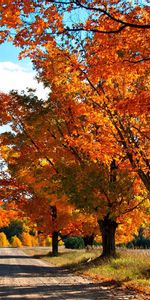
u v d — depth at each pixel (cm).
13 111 2366
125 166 1736
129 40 991
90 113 1552
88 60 1039
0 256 4800
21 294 1301
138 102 1032
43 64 1582
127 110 1054
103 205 2092
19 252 6112
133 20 949
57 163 2188
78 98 1881
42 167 2394
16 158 2403
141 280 1539
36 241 10206
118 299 1179
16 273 2203
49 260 3556
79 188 2062
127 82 1377
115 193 2067
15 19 836
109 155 1677
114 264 2123
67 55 1133
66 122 2114
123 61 1021
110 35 971
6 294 1302
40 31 884
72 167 2114
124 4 950
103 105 1480
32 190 3203
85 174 2045
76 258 3045
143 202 2295
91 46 1019
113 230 2498
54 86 1941
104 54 1006
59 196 2322
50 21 878
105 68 1032
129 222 2547
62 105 2042
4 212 3941
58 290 1412
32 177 2608
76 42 991
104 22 945
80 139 1767
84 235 4062
